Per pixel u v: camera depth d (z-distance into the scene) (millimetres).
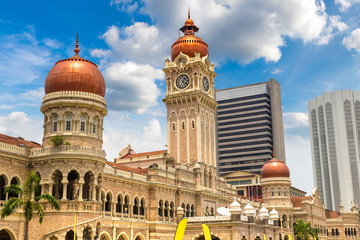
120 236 78562
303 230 124750
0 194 62812
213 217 74188
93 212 61938
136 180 80250
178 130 104500
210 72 110188
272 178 130500
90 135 66562
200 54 108250
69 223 59750
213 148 108125
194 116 103438
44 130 68250
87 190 66625
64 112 65875
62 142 63688
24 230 61750
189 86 105125
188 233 75312
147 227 81938
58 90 66812
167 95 106438
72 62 68375
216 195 102312
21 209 61938
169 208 87188
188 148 102375
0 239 62656
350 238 164125
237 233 71375
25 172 63875
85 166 62750
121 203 76875
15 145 64625
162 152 111250
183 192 91688
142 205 82812
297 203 142875
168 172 88812
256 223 79062
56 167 62219
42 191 62219
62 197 62562
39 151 64562
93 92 68188
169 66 108250
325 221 155500
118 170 77062
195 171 98125
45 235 59719
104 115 71000
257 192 167125
